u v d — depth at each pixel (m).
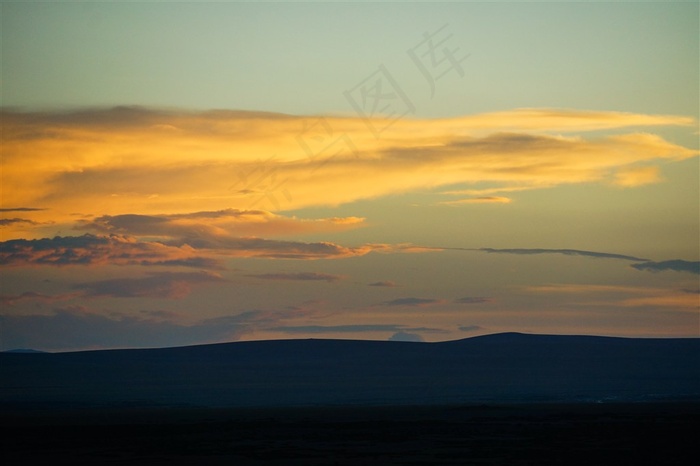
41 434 46.16
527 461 33.19
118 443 41.16
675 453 35.25
